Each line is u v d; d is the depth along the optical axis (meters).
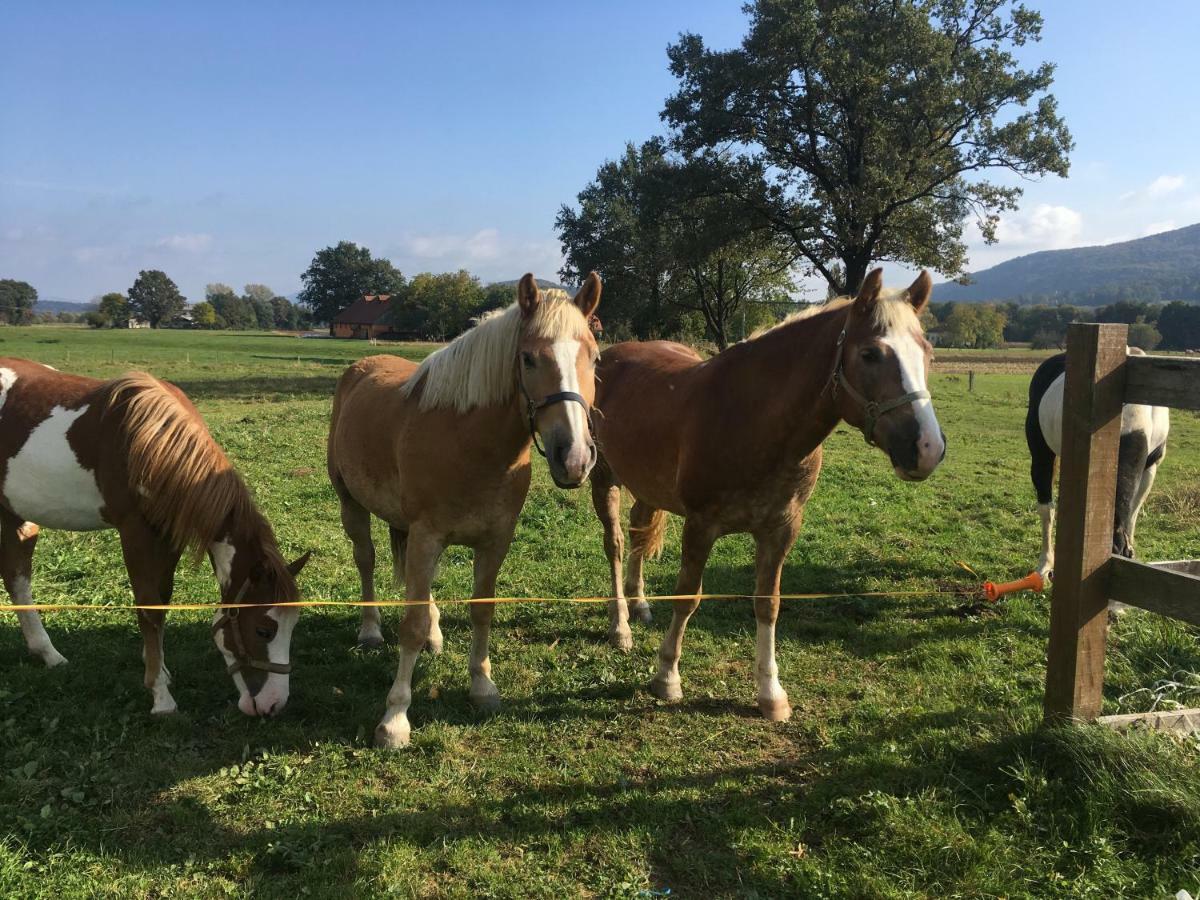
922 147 23.89
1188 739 3.05
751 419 3.42
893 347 2.86
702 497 3.63
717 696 4.03
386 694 3.96
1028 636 4.71
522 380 3.09
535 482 8.64
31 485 3.67
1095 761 2.88
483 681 3.85
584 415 2.96
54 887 2.48
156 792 3.03
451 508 3.41
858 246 25.14
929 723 3.62
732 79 24.50
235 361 33.50
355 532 4.47
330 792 3.09
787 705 3.82
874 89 23.39
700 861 2.70
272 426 12.45
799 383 3.26
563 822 2.92
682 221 28.36
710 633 4.83
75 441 3.58
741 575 5.91
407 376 4.08
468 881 2.61
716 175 25.70
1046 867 2.53
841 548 6.66
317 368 30.33
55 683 3.79
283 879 2.59
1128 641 4.43
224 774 3.16
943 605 5.32
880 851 2.64
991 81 23.11
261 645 3.41
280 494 7.81
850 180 25.52
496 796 3.09
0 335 50.91
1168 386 2.71
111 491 3.51
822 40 23.89
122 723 3.48
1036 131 23.53
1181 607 2.74
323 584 5.45
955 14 24.56
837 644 4.65
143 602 3.54
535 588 5.49
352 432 4.05
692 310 41.72
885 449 2.92
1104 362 2.84
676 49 26.47
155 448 3.31
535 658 4.47
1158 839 2.58
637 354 4.76
